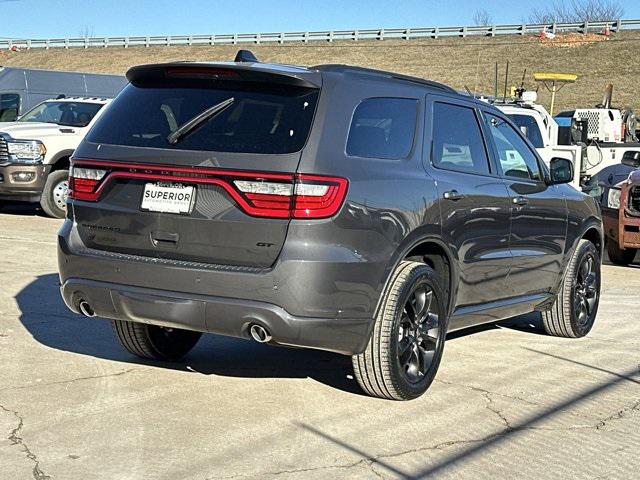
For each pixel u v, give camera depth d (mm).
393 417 5215
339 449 4660
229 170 4902
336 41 68750
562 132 16219
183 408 5215
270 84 5188
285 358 6484
